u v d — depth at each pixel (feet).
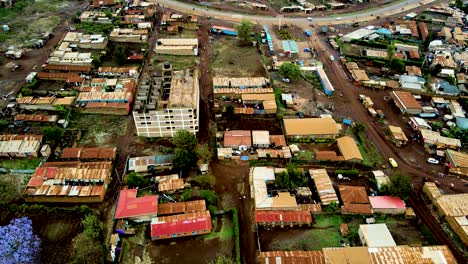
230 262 288.92
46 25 641.81
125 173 374.22
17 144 389.80
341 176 385.09
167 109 399.03
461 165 399.03
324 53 614.75
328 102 499.10
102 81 497.87
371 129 456.04
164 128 419.54
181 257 307.17
